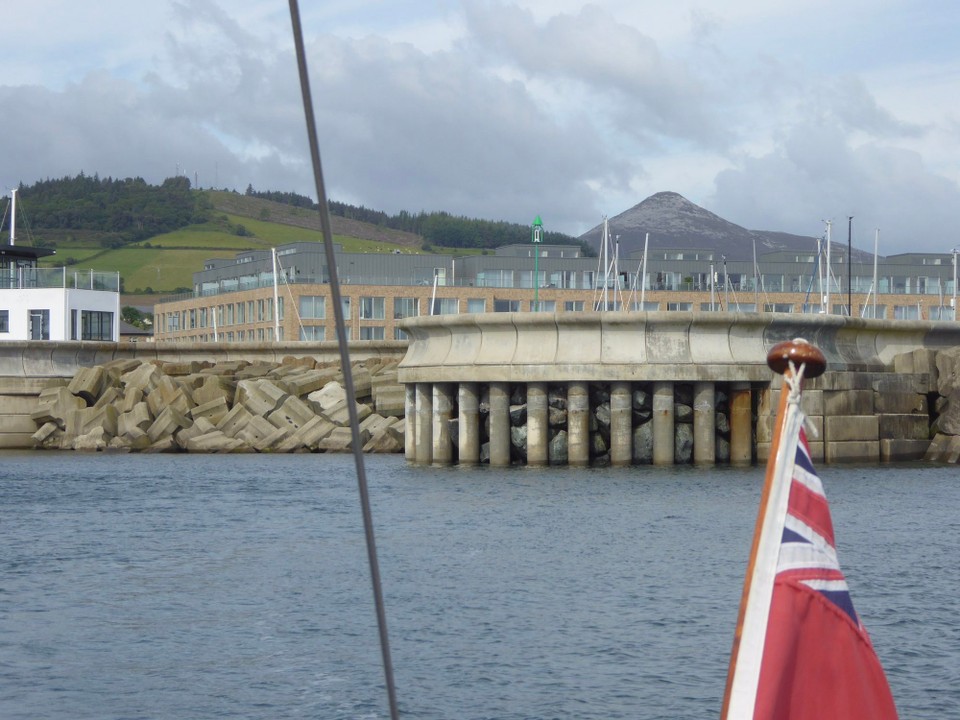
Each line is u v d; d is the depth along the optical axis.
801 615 6.80
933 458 63.62
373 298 153.38
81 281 96.56
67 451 80.00
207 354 90.25
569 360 59.34
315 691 20.94
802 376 6.96
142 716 19.67
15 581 31.14
